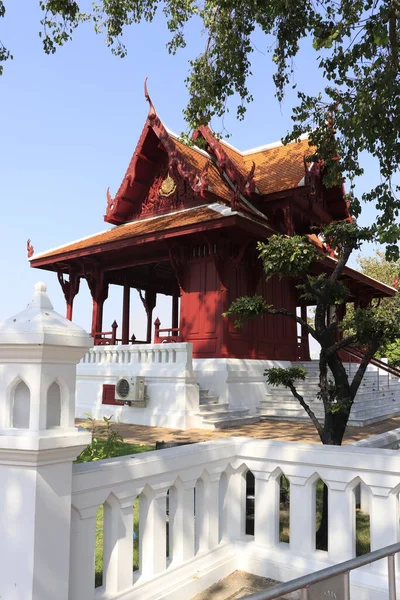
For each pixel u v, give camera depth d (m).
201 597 3.39
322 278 5.45
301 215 17.25
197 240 15.53
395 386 19.12
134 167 17.52
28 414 2.41
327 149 9.31
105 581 2.92
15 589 2.28
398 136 8.05
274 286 17.48
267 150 19.36
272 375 5.52
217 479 3.82
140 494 3.22
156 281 22.31
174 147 15.82
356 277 20.00
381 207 8.74
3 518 2.36
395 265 31.69
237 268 15.66
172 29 10.79
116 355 14.80
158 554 3.21
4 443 2.31
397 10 6.98
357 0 7.44
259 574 3.72
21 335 2.35
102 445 7.42
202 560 3.57
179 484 3.44
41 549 2.32
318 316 5.20
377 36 6.32
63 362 2.50
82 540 2.70
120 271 19.83
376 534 3.32
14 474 2.36
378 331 4.94
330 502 3.53
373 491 3.35
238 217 13.41
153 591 3.09
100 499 2.80
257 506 3.90
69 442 2.43
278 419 14.34
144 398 13.35
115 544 2.92
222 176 16.95
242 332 15.53
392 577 2.14
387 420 14.56
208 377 14.55
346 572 1.95
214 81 9.70
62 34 9.52
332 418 5.00
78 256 17.05
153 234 14.94
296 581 1.81
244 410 14.32
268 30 9.05
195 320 15.48
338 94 8.56
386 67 7.63
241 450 3.97
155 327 16.34
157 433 11.63
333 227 5.28
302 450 3.67
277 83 9.56
